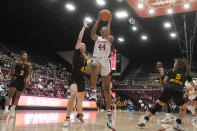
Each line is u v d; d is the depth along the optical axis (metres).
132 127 4.02
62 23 17.23
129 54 28.45
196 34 18.11
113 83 25.50
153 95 24.16
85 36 19.83
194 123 6.31
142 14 10.30
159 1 8.72
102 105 18.98
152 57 29.64
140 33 19.27
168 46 23.58
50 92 13.91
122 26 17.34
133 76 30.31
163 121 5.80
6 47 20.56
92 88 3.40
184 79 4.11
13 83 5.72
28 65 5.93
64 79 19.55
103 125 4.09
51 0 13.39
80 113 4.61
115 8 13.38
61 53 26.17
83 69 4.29
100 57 3.34
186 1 8.61
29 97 9.90
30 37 21.11
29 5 14.59
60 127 3.46
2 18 17.52
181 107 4.14
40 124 3.82
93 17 15.17
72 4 13.52
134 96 25.06
